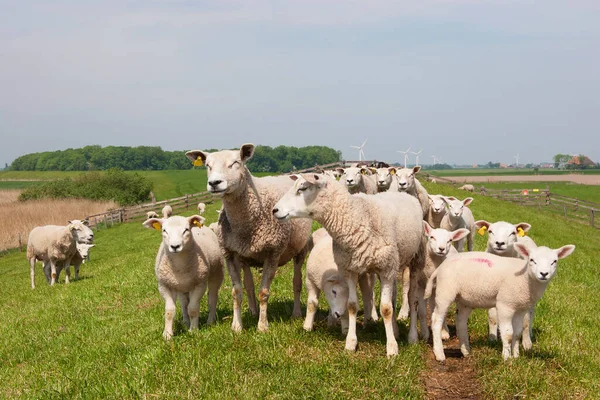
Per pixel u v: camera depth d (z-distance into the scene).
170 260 8.03
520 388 6.27
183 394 6.02
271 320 9.07
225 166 8.06
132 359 7.23
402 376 6.49
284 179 9.67
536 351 7.54
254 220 8.37
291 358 6.97
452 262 7.42
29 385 7.08
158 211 42.91
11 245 32.91
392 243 7.37
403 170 12.62
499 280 7.00
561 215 40.41
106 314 10.99
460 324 7.52
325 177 7.25
